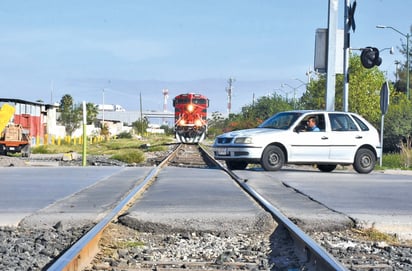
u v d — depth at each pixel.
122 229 9.12
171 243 8.45
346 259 7.36
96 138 76.06
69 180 15.96
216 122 100.94
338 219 9.53
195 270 6.86
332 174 18.56
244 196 12.33
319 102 44.75
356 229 9.40
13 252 7.50
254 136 18.56
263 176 17.00
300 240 7.72
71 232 8.82
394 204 11.59
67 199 11.84
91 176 17.22
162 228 9.13
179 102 61.88
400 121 39.31
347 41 23.20
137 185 14.50
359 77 42.84
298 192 13.38
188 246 8.26
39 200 11.88
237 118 79.75
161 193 12.91
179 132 61.22
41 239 8.27
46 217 9.53
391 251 8.00
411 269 7.05
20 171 19.03
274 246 8.24
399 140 39.16
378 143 19.42
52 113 69.25
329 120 19.14
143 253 7.73
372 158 19.27
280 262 7.29
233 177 16.62
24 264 6.84
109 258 7.37
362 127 19.41
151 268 6.95
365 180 16.62
